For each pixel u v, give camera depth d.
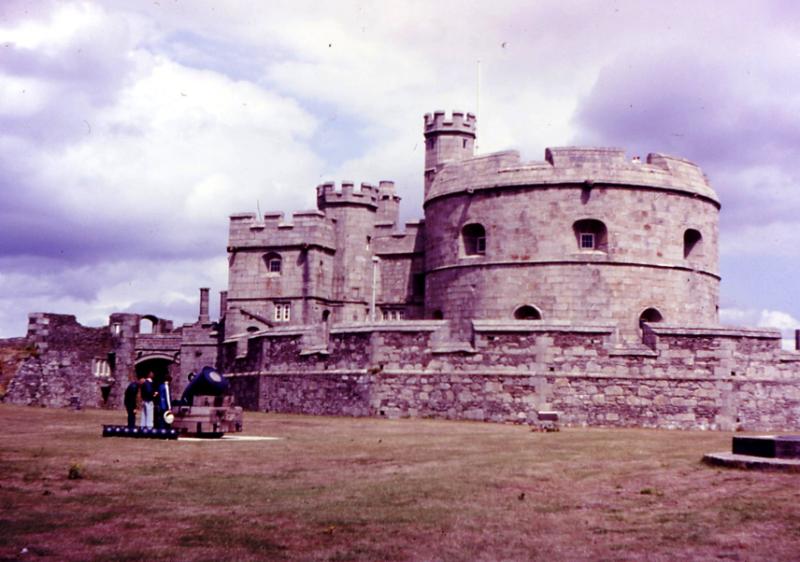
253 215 60.12
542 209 45.81
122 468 16.72
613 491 14.53
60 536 11.08
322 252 59.59
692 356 34.69
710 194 48.53
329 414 38.88
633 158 47.91
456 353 35.88
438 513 12.76
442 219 49.47
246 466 17.52
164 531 11.48
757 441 16.92
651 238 45.81
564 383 34.50
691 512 12.69
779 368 35.47
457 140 62.88
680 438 25.31
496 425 32.47
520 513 12.77
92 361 56.22
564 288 45.12
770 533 11.34
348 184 61.09
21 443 20.72
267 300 59.12
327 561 10.12
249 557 10.23
